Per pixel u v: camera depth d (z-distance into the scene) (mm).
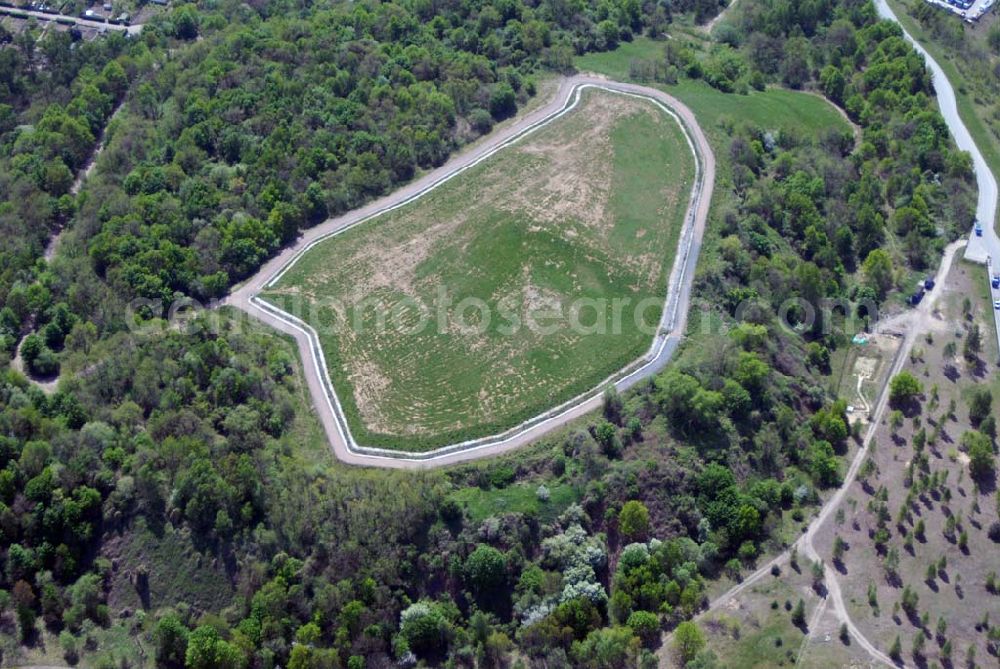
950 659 191000
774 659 190375
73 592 195500
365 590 195750
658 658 190125
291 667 186125
